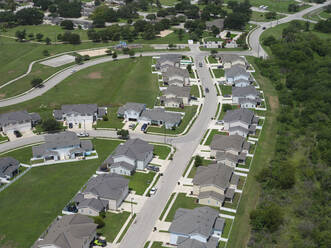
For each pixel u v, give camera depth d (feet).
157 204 403.54
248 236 359.05
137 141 484.74
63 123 579.07
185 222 349.20
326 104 604.49
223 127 558.97
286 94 653.30
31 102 640.99
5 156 495.41
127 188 416.26
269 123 571.28
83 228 344.49
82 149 492.95
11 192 425.69
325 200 402.72
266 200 404.57
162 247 346.13
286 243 347.97
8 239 356.38
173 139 530.68
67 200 409.90
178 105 618.03
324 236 345.51
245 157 470.80
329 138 510.17
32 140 534.37
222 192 401.08
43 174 458.09
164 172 458.09
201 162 460.96
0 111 608.60
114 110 615.98
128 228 369.50
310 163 470.80
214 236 348.59
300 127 554.05
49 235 336.08
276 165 460.14
